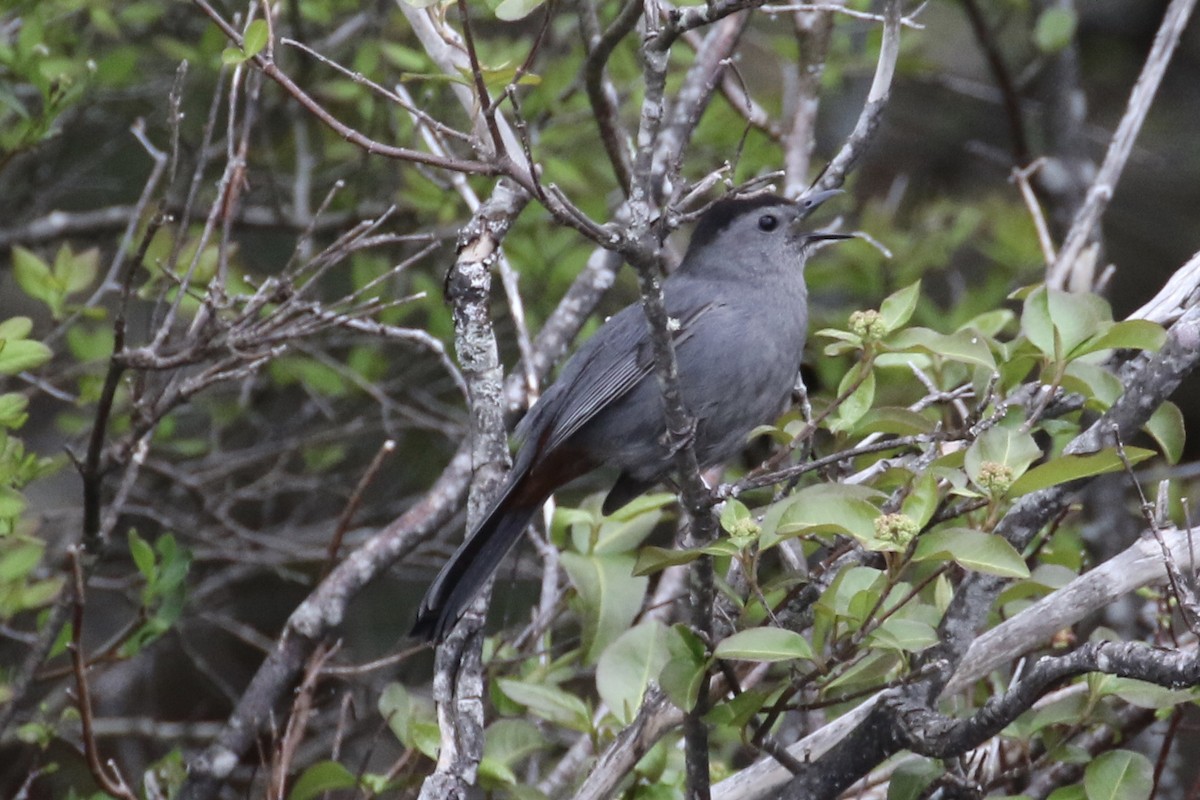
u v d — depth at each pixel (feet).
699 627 22.15
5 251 45.37
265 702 32.07
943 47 60.75
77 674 27.84
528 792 25.55
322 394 49.14
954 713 26.20
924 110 59.16
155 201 45.78
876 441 27.61
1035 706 24.73
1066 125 50.29
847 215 52.39
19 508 29.45
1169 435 23.88
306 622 32.35
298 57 45.14
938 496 21.80
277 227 45.80
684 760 26.84
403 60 40.27
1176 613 31.60
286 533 47.52
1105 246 57.41
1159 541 20.99
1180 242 57.52
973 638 23.30
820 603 21.13
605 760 24.39
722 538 23.06
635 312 31.09
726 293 31.27
